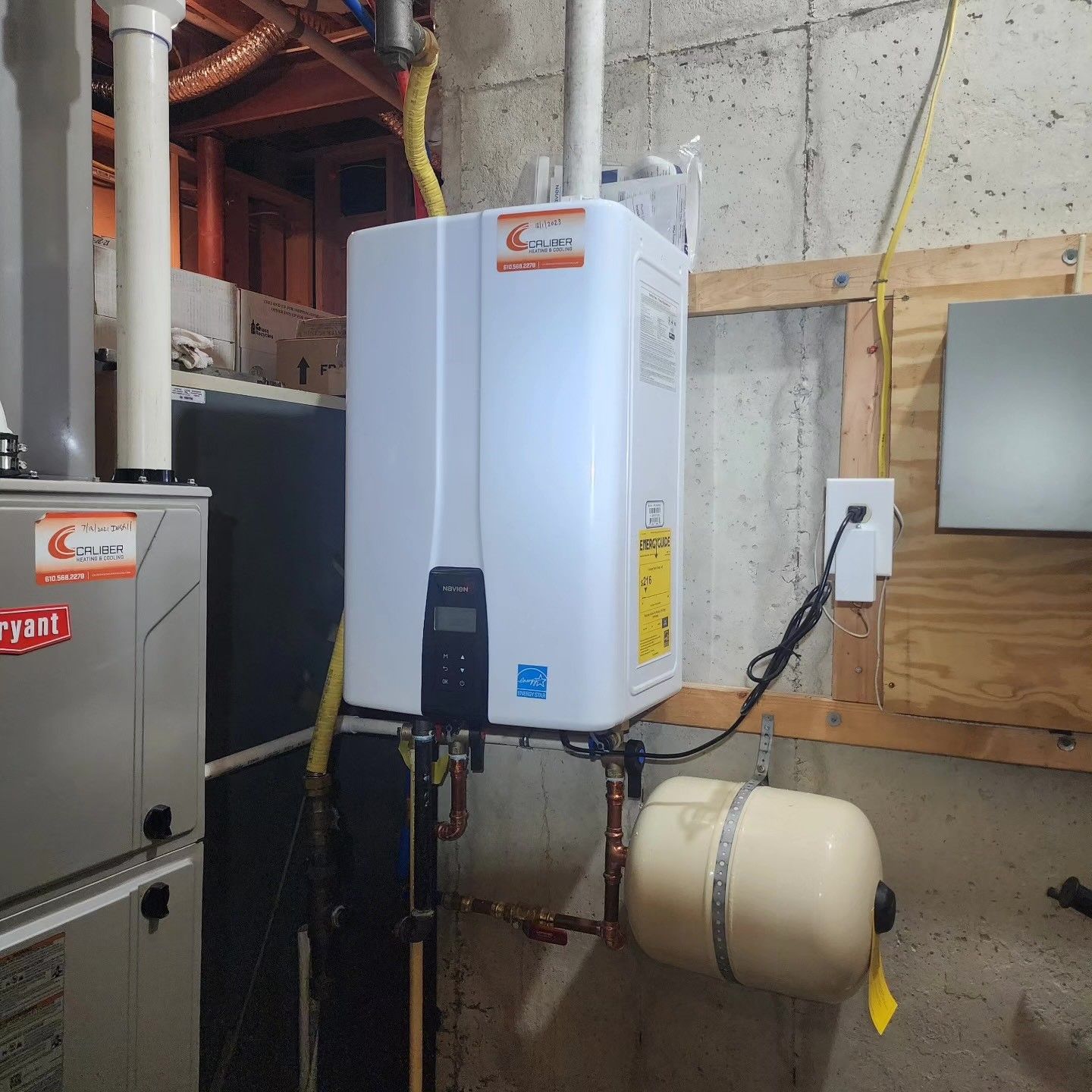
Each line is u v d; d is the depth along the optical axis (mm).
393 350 1196
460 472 1155
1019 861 1286
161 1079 986
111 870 927
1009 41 1241
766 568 1424
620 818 1274
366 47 2559
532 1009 1612
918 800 1339
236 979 1332
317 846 1415
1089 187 1207
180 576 992
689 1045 1487
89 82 1149
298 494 1444
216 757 1290
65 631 858
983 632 1235
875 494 1290
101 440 1283
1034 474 1090
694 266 1446
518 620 1121
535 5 1547
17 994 829
